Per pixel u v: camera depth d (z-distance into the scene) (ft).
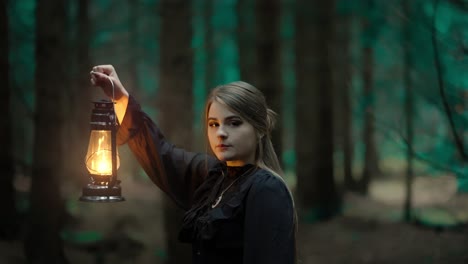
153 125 9.81
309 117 45.93
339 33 44.91
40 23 25.46
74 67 37.32
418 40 23.85
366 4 36.81
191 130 23.84
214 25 61.26
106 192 8.48
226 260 7.94
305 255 33.09
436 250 28.86
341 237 36.42
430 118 41.34
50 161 25.36
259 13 30.22
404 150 21.24
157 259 31.09
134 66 59.98
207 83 63.93
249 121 8.12
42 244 25.35
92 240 32.01
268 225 7.64
